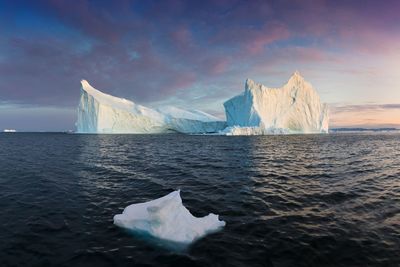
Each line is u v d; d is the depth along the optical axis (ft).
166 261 16.99
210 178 43.45
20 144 126.52
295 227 22.38
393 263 16.74
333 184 39.22
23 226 22.38
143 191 34.76
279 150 95.76
